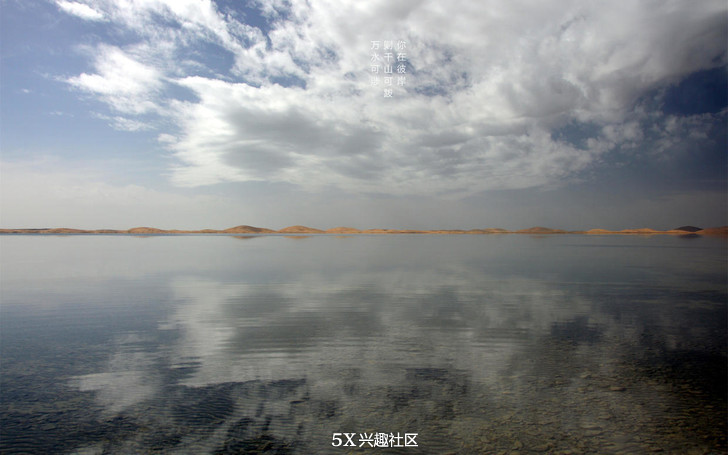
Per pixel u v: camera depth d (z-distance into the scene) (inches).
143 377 273.3
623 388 252.7
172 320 434.3
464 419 214.2
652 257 1353.3
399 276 815.1
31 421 213.9
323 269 951.6
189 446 190.4
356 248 2022.6
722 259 1258.6
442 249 1942.7
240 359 309.4
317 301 540.4
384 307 499.5
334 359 308.5
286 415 219.3
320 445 189.6
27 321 432.5
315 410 224.8
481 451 184.5
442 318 439.5
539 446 189.0
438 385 258.2
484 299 553.3
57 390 253.0
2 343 351.6
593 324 412.8
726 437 197.0
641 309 485.4
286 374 277.9
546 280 752.3
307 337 366.3
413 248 2047.2
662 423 210.5
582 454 183.2
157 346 342.6
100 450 187.2
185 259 1258.6
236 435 199.3
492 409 225.5
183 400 238.4
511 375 274.7
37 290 640.4
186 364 299.1
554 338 362.3
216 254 1502.2
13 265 1056.8
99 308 497.4
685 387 254.7
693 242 3006.9
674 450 186.7
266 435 199.2
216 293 607.2
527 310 480.4
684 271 908.0
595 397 240.2
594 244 2630.4
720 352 321.4
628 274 844.6
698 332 381.7
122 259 1263.5
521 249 1943.9
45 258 1299.2
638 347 334.6
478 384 259.8
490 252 1668.3
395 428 204.4
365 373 279.9
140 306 508.1
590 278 780.6
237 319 438.0
